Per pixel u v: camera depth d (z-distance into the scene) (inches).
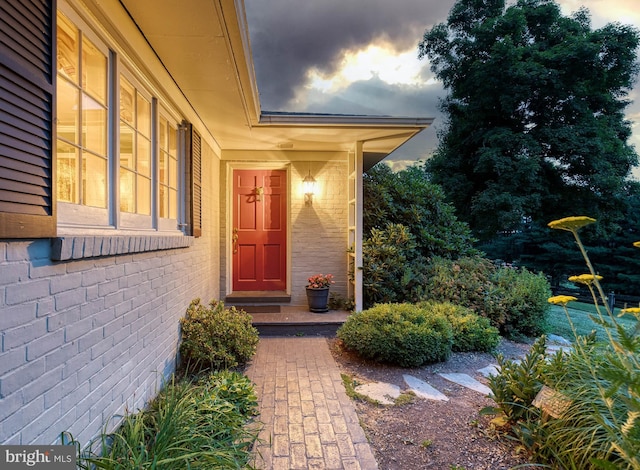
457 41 502.3
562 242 514.0
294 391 120.4
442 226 276.8
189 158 150.0
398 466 82.7
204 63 114.0
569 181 463.5
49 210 57.4
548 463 80.0
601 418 62.4
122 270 87.4
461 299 200.4
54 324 60.1
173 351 128.6
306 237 231.9
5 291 49.1
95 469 64.5
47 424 57.9
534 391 92.4
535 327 195.2
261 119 172.6
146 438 80.1
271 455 85.2
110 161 87.5
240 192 237.3
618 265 503.2
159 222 121.6
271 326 188.7
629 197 474.0
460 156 508.7
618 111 480.1
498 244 578.9
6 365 49.1
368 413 107.9
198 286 167.8
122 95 98.5
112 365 81.8
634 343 56.6
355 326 156.4
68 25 72.5
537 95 447.5
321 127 178.1
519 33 461.4
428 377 137.6
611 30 444.8
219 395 99.3
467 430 97.7
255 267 238.7
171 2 83.4
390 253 225.1
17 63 49.9
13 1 49.3
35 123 54.0
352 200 222.5
